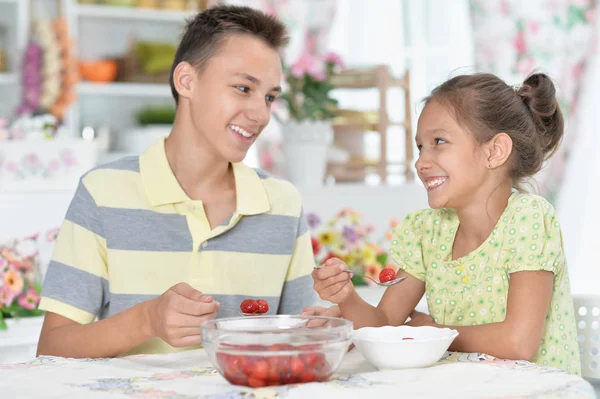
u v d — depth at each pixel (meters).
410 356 1.27
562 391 1.14
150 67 4.43
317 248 2.60
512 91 1.62
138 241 1.69
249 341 1.14
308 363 1.12
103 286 1.70
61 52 4.02
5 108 4.25
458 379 1.20
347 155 3.60
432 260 1.66
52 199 2.81
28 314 2.22
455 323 1.62
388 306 1.69
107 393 1.14
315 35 4.13
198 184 1.75
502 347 1.41
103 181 1.71
